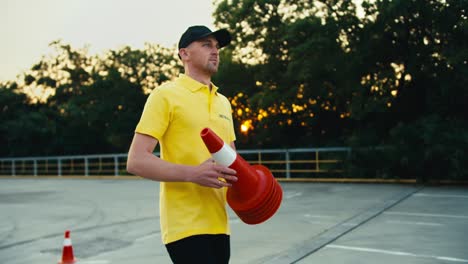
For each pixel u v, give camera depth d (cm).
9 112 3906
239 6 2217
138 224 930
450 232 728
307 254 610
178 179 222
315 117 2245
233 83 2436
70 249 587
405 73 1775
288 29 1900
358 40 1786
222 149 221
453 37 1602
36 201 1435
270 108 2238
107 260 629
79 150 3722
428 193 1280
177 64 3625
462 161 1452
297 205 1116
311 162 1956
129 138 3419
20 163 3403
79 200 1432
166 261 615
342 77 1858
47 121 3778
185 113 240
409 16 1619
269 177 234
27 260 657
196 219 238
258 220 229
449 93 1631
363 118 1872
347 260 576
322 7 1955
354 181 1725
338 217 910
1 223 1008
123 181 2258
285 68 2234
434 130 1531
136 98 3491
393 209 1001
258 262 583
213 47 252
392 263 556
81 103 3691
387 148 1628
